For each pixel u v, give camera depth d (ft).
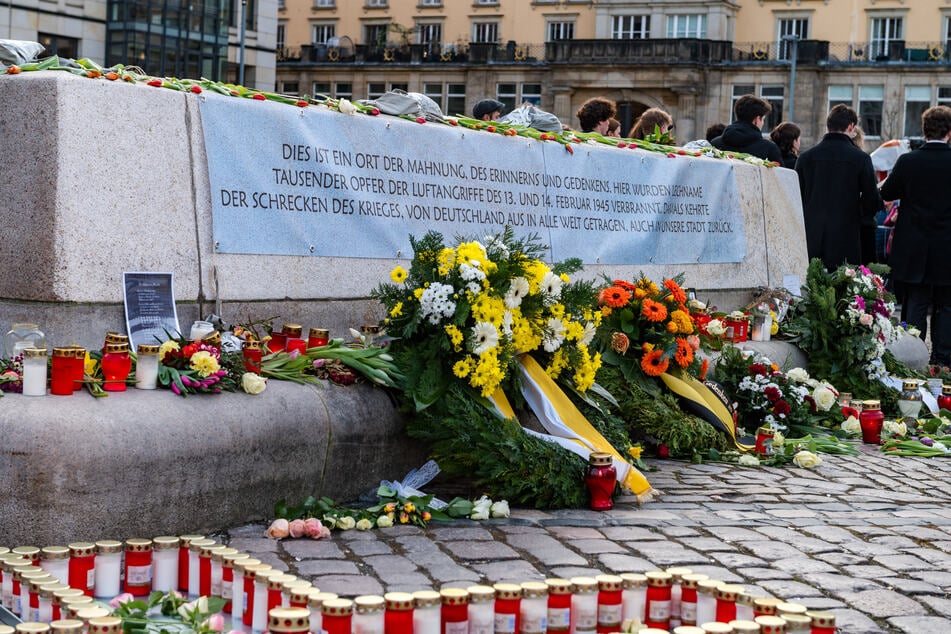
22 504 15.67
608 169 31.04
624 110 222.69
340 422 19.20
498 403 20.39
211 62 175.94
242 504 17.75
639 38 223.71
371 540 17.48
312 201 22.74
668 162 33.40
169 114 20.35
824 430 29.12
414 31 245.24
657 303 25.20
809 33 220.43
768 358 31.07
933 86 209.05
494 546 17.37
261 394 18.39
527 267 21.02
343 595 14.84
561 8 233.35
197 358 17.76
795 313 33.96
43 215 18.65
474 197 26.48
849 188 38.63
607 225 30.73
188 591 14.76
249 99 21.95
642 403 24.72
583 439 20.75
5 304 18.93
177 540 14.89
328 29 252.21
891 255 39.86
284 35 254.47
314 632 12.42
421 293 20.12
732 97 216.95
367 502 19.48
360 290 23.61
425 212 25.17
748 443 26.61
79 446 15.80
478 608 12.90
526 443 19.63
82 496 15.81
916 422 30.30
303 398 18.89
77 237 18.79
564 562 16.63
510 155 27.66
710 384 26.27
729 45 217.77
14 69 19.19
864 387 32.40
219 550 14.40
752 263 36.55
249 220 21.52
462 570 16.08
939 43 214.48
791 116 191.42
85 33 163.73
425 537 17.76
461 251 20.35
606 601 13.43
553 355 21.47
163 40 168.96
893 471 24.81
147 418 16.58
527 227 27.94
